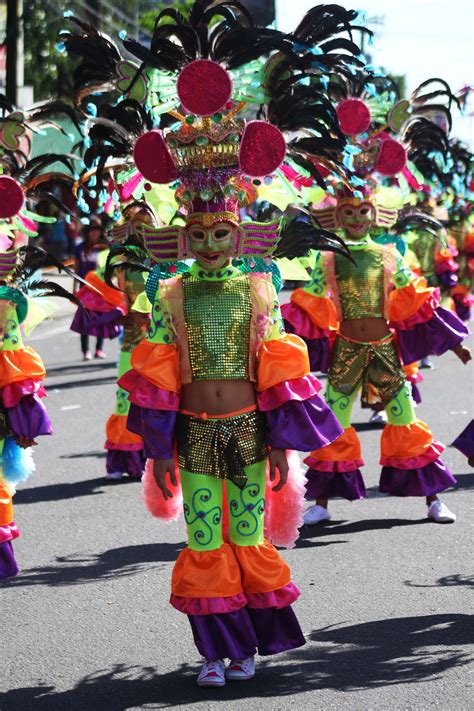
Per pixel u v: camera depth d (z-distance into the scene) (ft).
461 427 37.78
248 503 17.66
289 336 17.78
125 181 19.98
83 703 16.84
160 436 17.42
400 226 30.73
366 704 16.33
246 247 17.66
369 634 19.19
